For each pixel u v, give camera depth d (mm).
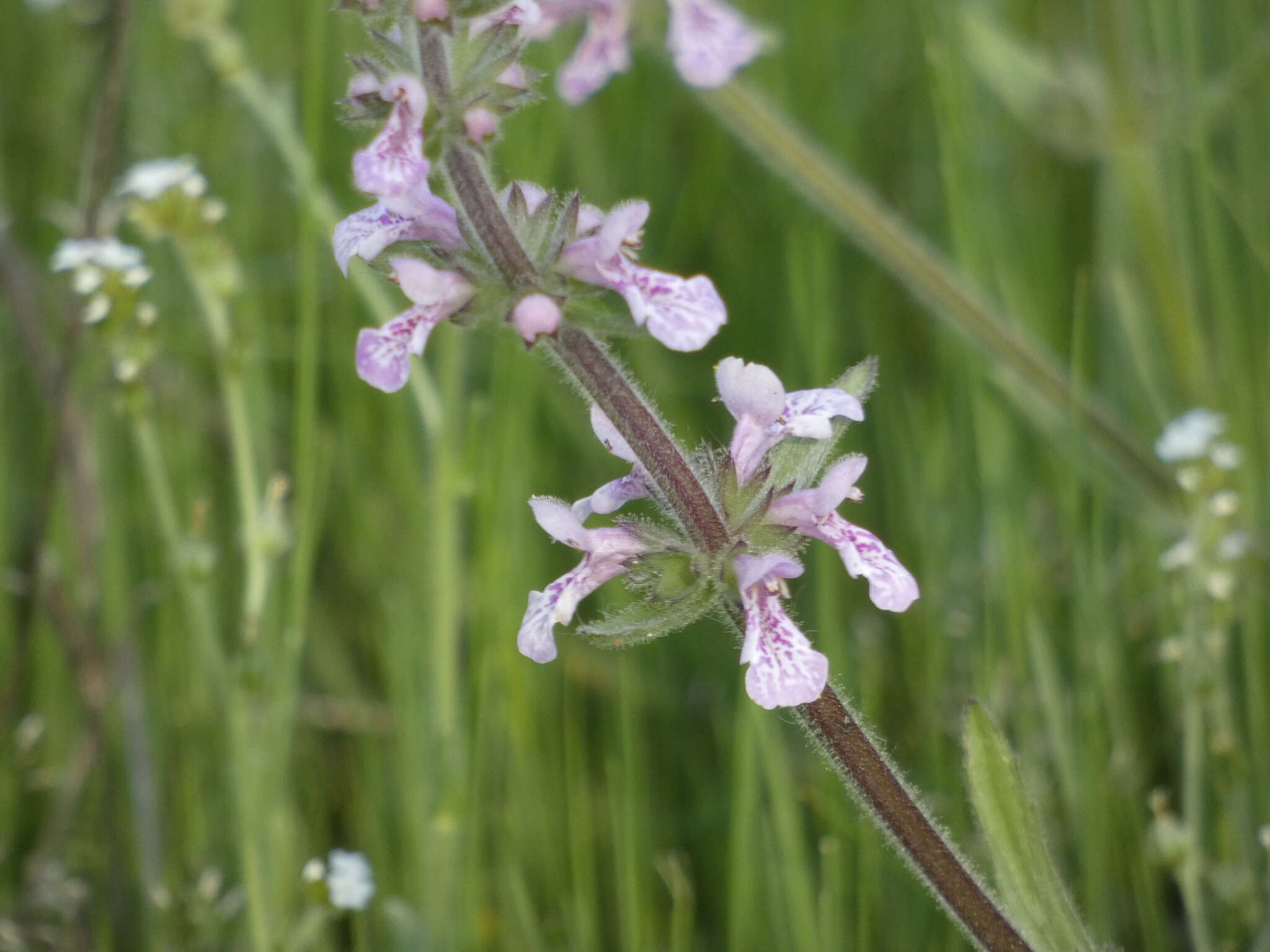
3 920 425
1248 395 457
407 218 346
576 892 409
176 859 438
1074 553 433
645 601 348
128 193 438
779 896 399
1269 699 428
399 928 409
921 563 450
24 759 439
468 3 340
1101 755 406
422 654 435
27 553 467
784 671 342
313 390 417
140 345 417
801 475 354
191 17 446
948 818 421
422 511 448
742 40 444
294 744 446
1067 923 359
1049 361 454
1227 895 405
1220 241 464
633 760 404
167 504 417
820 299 450
